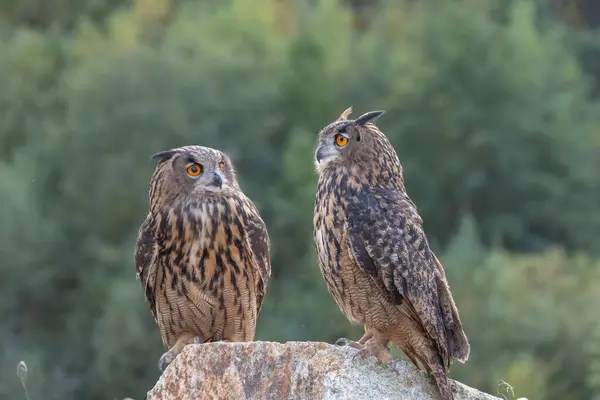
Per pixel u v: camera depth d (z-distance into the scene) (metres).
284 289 32.12
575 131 44.25
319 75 44.00
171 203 10.30
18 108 44.16
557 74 45.66
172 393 9.40
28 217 36.47
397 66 44.25
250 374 9.18
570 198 42.84
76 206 38.50
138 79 40.12
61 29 50.97
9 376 28.31
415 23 46.06
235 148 40.25
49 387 29.47
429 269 9.52
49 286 36.22
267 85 42.88
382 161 9.88
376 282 9.53
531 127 43.16
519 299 29.73
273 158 41.16
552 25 51.12
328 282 9.85
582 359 28.50
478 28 44.81
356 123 9.92
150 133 39.22
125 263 35.28
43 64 45.72
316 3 55.00
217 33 45.66
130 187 38.16
